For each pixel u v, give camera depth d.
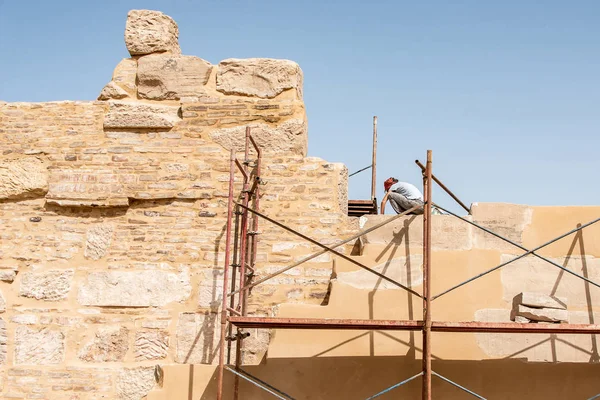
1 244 9.20
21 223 9.27
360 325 7.59
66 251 9.16
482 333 8.24
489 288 8.38
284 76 9.48
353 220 9.06
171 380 8.14
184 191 9.21
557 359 8.18
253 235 8.88
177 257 9.05
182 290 8.95
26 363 8.84
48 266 9.12
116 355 8.82
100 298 8.98
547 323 7.81
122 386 8.66
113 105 9.50
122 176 9.27
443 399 8.09
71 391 8.70
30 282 9.07
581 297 8.35
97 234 9.18
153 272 9.02
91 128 9.49
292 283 8.88
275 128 9.34
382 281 8.41
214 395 8.11
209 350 8.77
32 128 9.52
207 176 9.26
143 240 9.13
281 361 8.21
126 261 9.08
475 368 8.15
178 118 9.48
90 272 9.06
